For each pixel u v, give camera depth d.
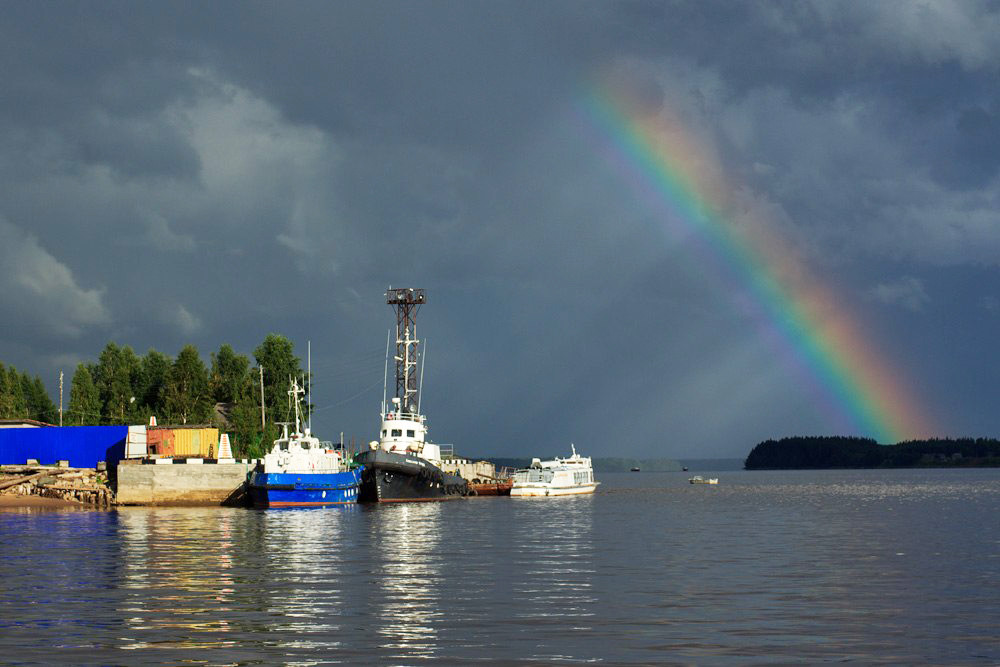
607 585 59.59
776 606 52.03
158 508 130.75
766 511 148.00
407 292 170.25
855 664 38.94
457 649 40.88
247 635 43.50
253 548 79.62
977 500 186.62
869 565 71.06
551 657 39.66
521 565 69.94
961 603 53.28
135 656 39.59
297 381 189.88
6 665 38.22
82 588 57.09
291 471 131.88
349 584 59.31
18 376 196.88
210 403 191.12
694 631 44.91
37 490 141.38
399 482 149.88
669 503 177.25
